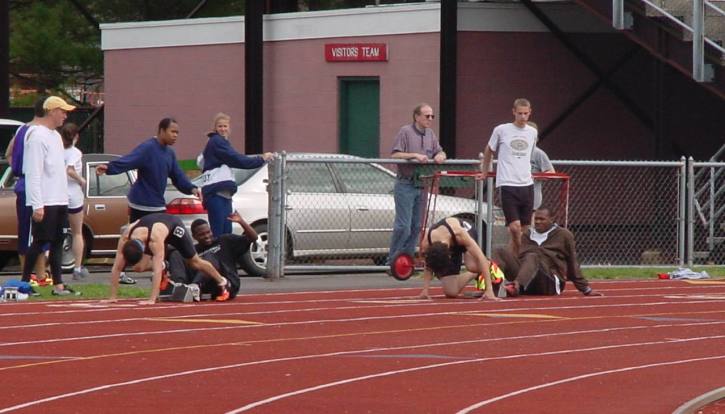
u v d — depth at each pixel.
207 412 27.20
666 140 76.62
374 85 83.12
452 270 50.41
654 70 78.31
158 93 92.88
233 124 88.81
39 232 48.00
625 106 82.75
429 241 50.41
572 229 77.56
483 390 30.20
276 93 87.12
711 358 35.53
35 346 36.72
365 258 60.72
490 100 79.69
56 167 48.16
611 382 31.44
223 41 89.25
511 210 53.25
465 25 79.00
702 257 66.50
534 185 58.00
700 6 67.25
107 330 40.16
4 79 82.25
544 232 52.22
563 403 28.67
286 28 86.38
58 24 118.12
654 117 77.19
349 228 59.94
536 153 58.72
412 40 80.31
